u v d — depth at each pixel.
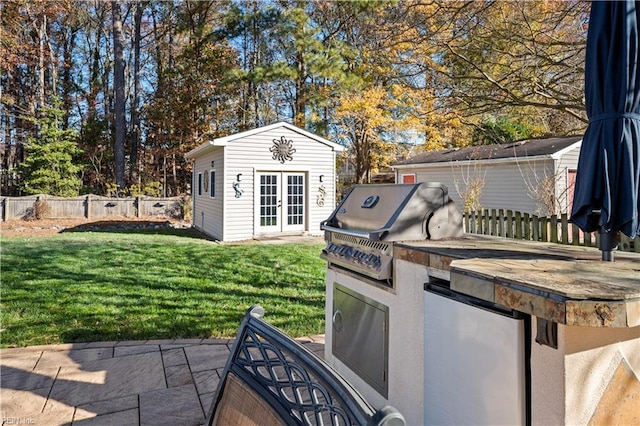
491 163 12.27
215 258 7.79
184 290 5.48
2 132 19.55
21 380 2.98
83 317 4.37
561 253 1.89
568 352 1.21
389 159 17.28
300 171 11.94
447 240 2.35
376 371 2.33
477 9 4.49
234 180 10.95
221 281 5.98
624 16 1.47
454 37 4.72
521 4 4.43
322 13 16.17
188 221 16.03
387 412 0.78
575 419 1.22
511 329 1.36
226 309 4.66
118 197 16.47
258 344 1.19
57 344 3.66
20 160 20.31
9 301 4.90
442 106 5.37
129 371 3.13
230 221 10.89
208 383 2.94
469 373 1.55
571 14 4.27
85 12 21.61
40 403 2.67
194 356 3.40
